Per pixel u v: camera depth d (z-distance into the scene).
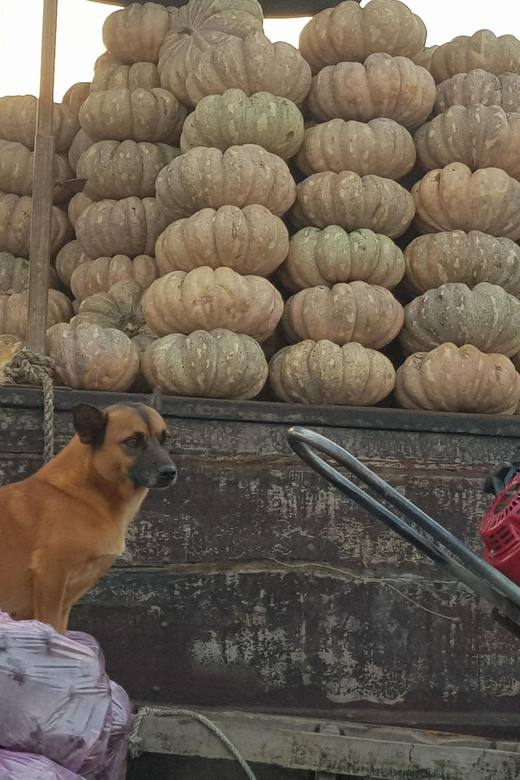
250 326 4.80
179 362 4.59
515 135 5.30
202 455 4.28
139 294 5.46
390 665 4.25
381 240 5.14
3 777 2.62
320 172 5.35
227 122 5.11
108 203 5.69
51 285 6.32
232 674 4.16
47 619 3.24
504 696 4.28
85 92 6.60
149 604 4.15
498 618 2.96
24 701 2.82
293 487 4.33
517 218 5.32
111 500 3.40
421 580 4.32
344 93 5.39
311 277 5.13
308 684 4.19
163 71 5.82
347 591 4.28
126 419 3.40
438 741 3.61
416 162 5.67
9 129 6.29
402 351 5.42
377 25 5.47
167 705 4.07
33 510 3.31
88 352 4.55
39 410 4.21
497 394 4.79
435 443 4.46
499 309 4.97
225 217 4.82
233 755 3.40
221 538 4.24
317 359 4.72
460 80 5.56
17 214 6.13
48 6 4.80
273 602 4.23
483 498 4.46
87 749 2.91
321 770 3.42
